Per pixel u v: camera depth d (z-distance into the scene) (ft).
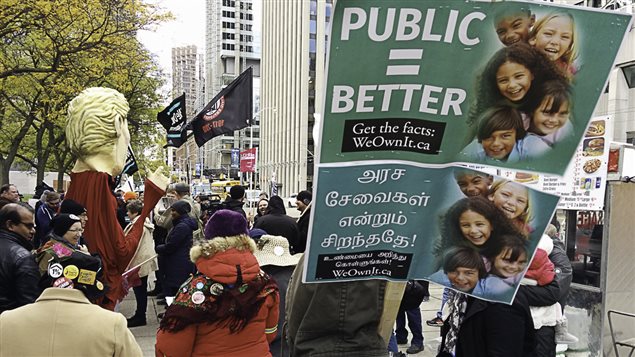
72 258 7.62
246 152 86.28
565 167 6.31
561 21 5.68
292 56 225.56
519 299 9.42
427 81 5.68
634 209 16.26
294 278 8.34
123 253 14.40
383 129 5.83
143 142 86.33
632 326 16.26
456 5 5.34
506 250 6.79
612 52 5.89
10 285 11.17
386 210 6.38
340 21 5.18
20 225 12.16
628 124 78.74
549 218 6.72
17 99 63.21
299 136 214.69
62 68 42.68
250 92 29.89
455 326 10.02
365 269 6.62
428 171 6.22
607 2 56.39
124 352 7.49
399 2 5.19
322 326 7.47
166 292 22.45
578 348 15.96
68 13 40.32
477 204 6.61
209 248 8.84
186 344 8.61
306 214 19.97
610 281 15.93
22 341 7.04
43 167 69.36
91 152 14.38
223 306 8.63
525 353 9.83
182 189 25.90
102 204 14.16
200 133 31.30
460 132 6.06
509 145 6.16
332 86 5.46
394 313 7.80
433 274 6.89
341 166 5.88
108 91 15.05
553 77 5.89
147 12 47.11
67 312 7.29
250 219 36.29
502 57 5.73
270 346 13.53
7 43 45.93
